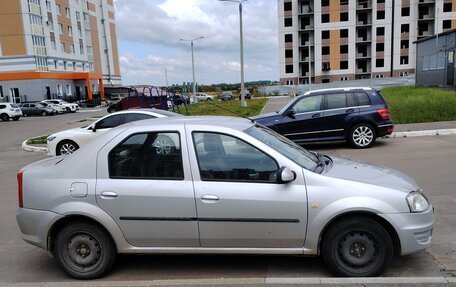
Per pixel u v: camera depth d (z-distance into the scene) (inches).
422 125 566.9
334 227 145.1
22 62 2009.1
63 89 2220.7
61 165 159.6
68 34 2449.6
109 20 3211.1
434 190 260.8
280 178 143.5
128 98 1029.8
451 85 1063.6
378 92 455.5
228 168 150.3
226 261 168.1
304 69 2940.5
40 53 2090.3
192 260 170.4
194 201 147.6
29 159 510.6
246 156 150.9
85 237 156.0
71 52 2470.5
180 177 150.9
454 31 1046.4
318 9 2790.4
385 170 165.3
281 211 144.6
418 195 147.9
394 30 2726.4
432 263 158.2
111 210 151.6
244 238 147.6
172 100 1029.2
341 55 2810.0
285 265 161.9
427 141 465.7
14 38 1990.7
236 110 1118.4
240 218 146.0
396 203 142.6
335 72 2832.2
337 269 147.2
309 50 2775.6
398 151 415.8
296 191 144.6
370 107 445.7
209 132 154.0
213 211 146.8
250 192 146.1
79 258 157.8
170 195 148.8
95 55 2930.6
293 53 2906.0
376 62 2783.0
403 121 610.2
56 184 156.2
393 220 141.7
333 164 166.9
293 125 450.6
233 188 147.0
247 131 157.5
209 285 145.3
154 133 155.6
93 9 2903.5
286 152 158.4
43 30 2130.9
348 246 146.3
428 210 148.3
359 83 2164.1
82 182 154.4
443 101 660.7
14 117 1398.9
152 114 452.1
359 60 2832.2
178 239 150.6
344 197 142.5
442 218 206.8
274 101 1678.2
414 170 323.6
